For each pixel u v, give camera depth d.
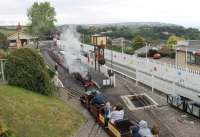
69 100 32.88
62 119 25.12
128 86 39.84
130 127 20.34
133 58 53.41
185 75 36.91
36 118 23.52
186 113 27.92
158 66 43.12
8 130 17.34
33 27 115.12
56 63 57.97
